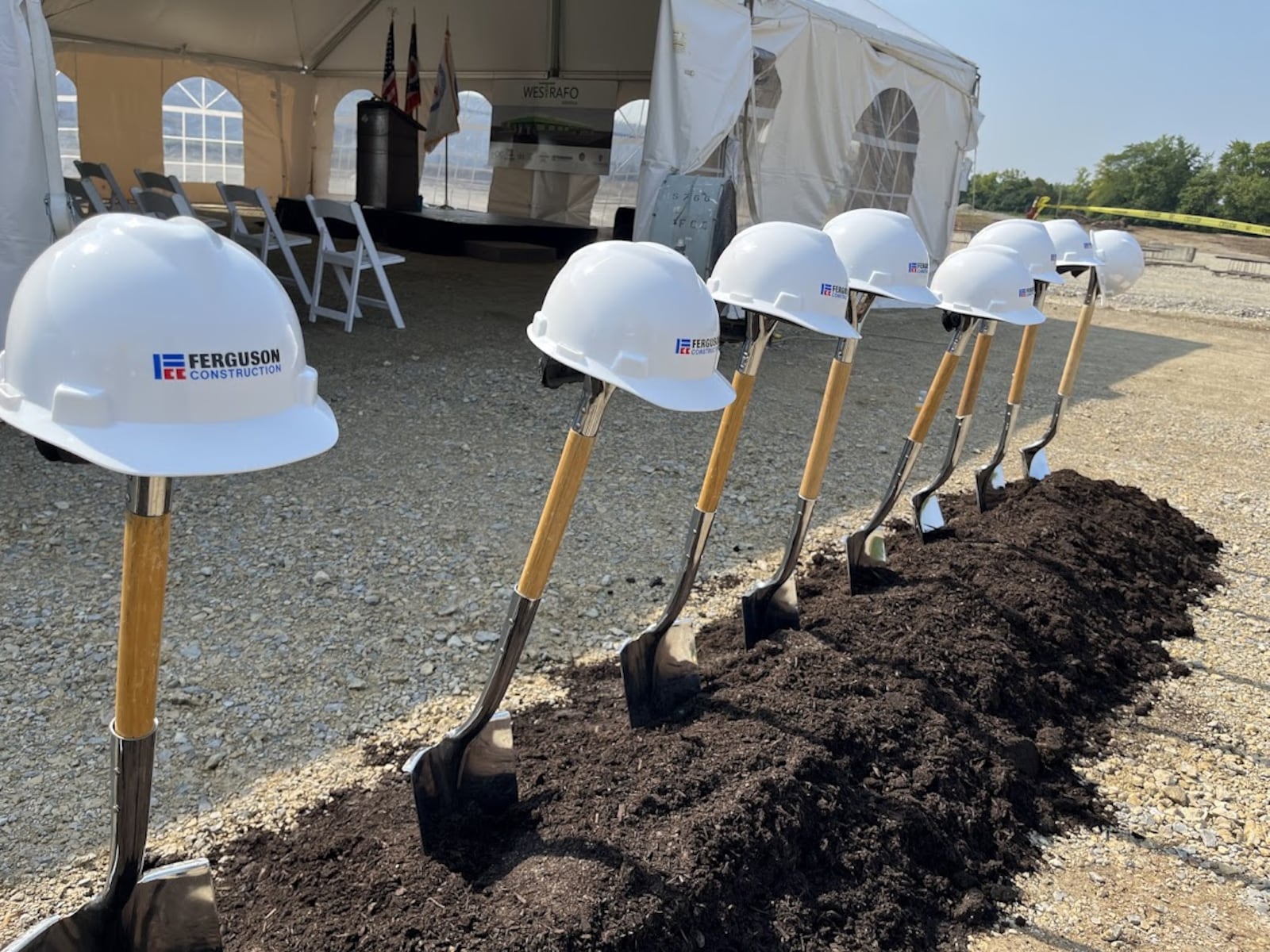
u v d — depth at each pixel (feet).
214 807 6.96
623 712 8.21
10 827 6.64
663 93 23.47
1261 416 24.68
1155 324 44.73
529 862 5.99
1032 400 23.99
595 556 12.00
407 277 33.71
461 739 6.42
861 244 8.73
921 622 9.68
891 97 34.06
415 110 47.88
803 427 19.04
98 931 4.85
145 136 51.44
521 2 45.34
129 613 4.27
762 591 9.31
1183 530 14.60
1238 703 10.03
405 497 13.28
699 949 5.67
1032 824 7.82
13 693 8.09
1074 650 10.19
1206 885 7.33
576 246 44.57
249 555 11.08
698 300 5.56
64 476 12.77
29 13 13.48
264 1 46.98
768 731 7.48
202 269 3.58
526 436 16.58
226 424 3.61
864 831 6.83
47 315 3.51
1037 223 12.04
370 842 6.30
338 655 9.16
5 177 13.58
